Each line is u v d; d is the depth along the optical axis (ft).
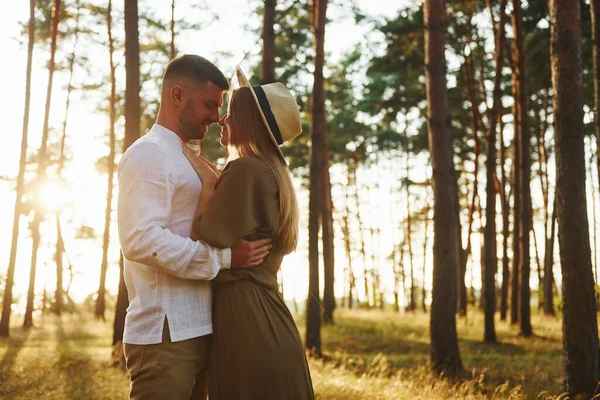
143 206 8.34
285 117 9.23
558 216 23.31
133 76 33.40
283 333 8.77
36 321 77.97
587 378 22.58
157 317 8.59
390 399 22.93
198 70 9.08
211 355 8.74
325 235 66.23
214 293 9.00
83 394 23.17
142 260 8.27
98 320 80.07
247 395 8.45
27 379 26.86
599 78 29.27
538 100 85.40
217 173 9.57
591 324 22.77
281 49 76.38
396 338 55.06
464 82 77.87
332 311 66.69
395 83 86.43
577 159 22.88
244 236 8.78
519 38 57.88
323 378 25.54
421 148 95.61
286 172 9.24
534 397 25.38
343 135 104.27
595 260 87.45
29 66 60.44
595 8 29.25
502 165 73.46
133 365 8.73
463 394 25.93
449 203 34.19
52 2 67.05
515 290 63.26
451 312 33.83
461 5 58.13
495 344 49.98
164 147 8.77
